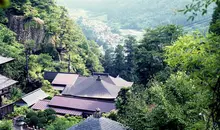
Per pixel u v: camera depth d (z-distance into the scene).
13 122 30.19
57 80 54.72
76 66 67.75
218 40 6.25
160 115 15.59
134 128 17.45
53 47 66.31
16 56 50.59
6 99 38.34
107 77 51.66
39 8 71.19
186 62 6.77
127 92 27.88
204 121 8.20
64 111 39.72
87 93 44.19
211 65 6.17
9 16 64.88
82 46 77.38
